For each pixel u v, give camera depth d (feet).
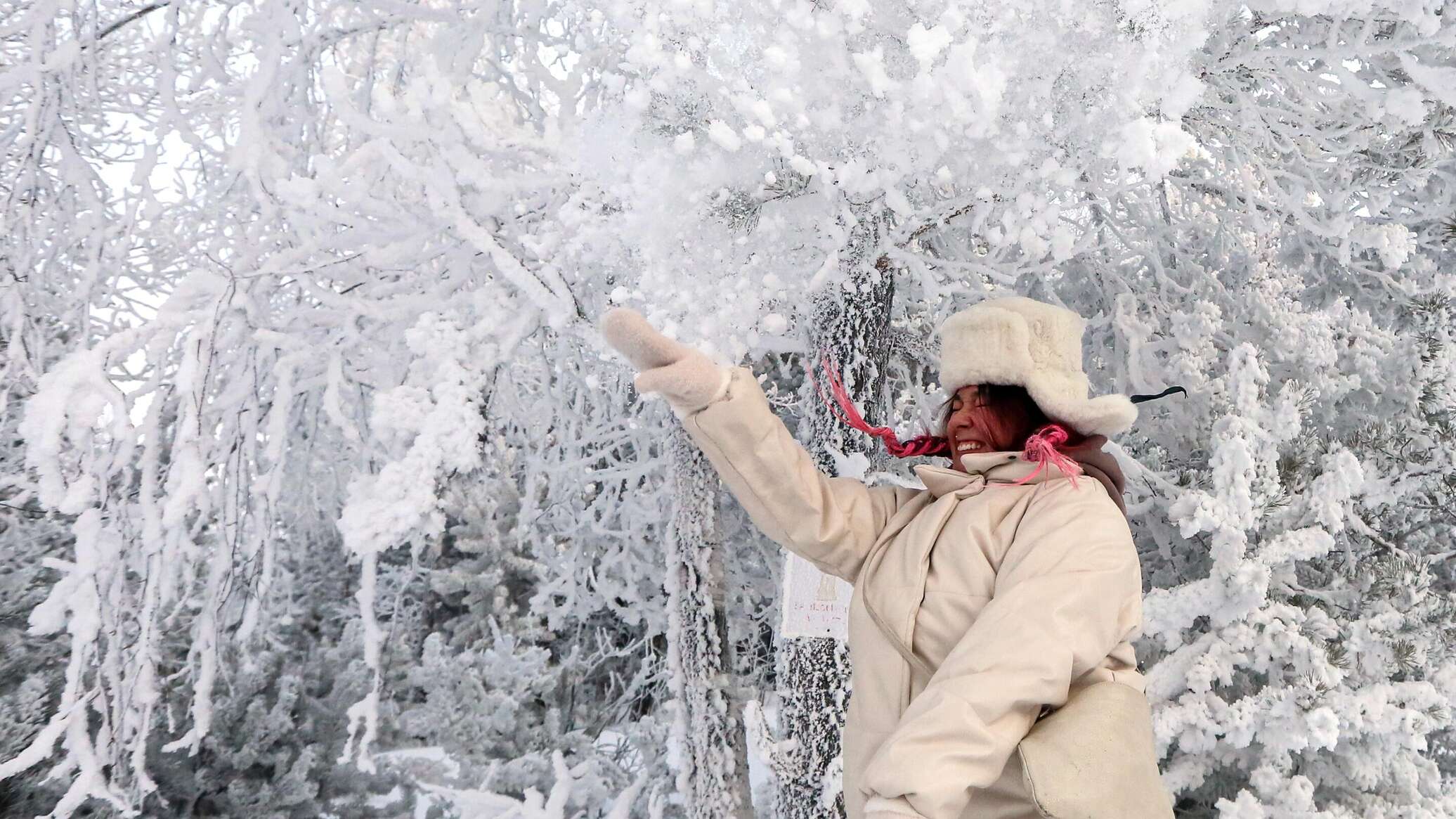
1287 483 12.15
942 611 3.71
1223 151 10.68
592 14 6.51
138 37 11.79
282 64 10.87
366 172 10.51
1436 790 11.53
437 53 10.39
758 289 7.21
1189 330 12.82
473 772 15.42
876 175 5.99
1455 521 12.84
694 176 6.24
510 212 9.40
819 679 8.68
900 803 2.68
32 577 13.79
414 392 8.09
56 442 7.63
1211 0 6.34
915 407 14.11
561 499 15.87
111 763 8.99
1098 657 3.22
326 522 18.11
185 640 14.35
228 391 10.32
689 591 10.27
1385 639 10.89
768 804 15.29
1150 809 2.98
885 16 5.72
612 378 12.42
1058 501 3.70
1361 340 13.61
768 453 4.18
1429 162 9.33
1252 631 10.96
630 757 17.07
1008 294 12.08
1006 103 5.65
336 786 14.20
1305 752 11.51
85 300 10.54
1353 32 8.54
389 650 16.44
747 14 5.78
